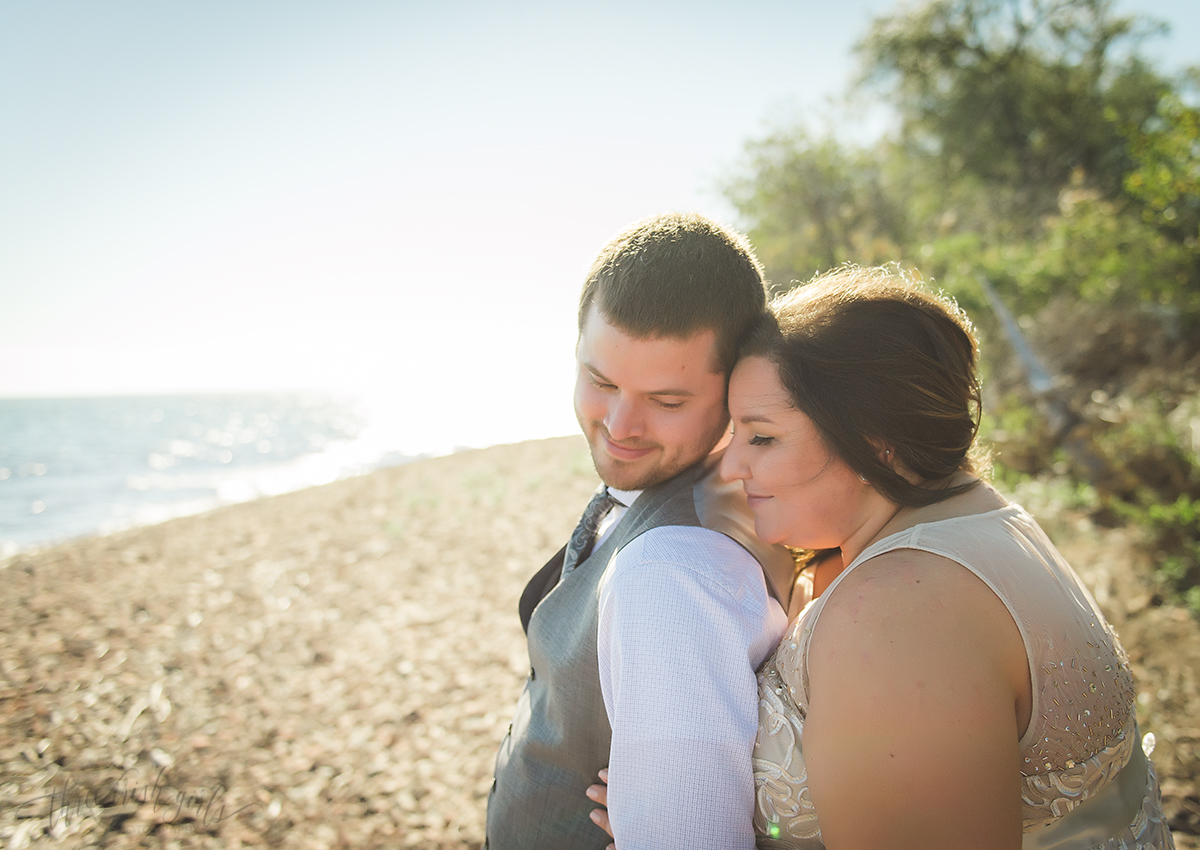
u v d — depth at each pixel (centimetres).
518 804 135
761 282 129
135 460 2544
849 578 92
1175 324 861
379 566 672
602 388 128
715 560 112
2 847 290
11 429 5253
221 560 732
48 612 576
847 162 1761
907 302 105
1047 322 958
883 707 79
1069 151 1897
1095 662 91
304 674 455
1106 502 571
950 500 99
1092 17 2000
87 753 363
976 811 76
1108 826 94
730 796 100
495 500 895
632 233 123
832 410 100
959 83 2072
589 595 130
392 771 347
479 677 435
